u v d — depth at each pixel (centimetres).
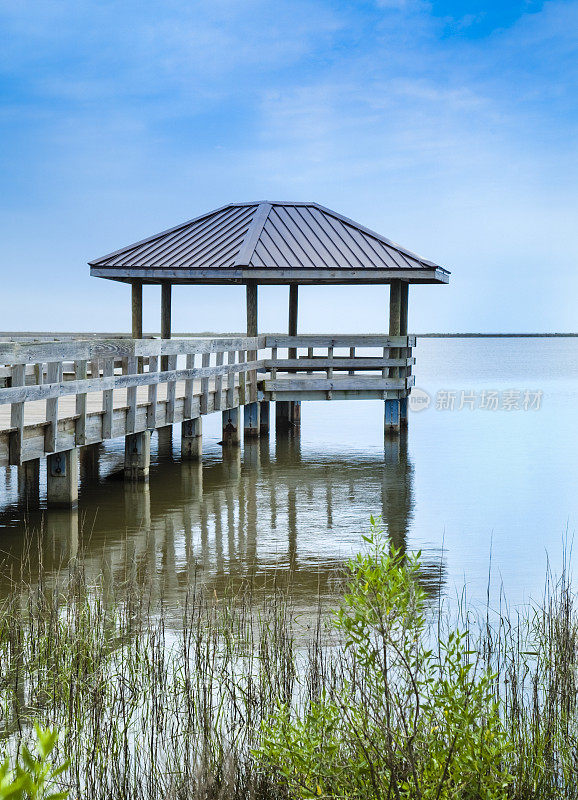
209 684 490
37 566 804
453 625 621
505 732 355
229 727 444
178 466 1453
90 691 477
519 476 1382
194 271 1708
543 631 588
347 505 1135
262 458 1571
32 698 488
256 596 709
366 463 1521
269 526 1002
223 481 1316
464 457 1603
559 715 443
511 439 1883
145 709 473
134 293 1864
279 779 371
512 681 457
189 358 1340
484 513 1081
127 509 1084
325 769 347
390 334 1795
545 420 2295
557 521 1031
